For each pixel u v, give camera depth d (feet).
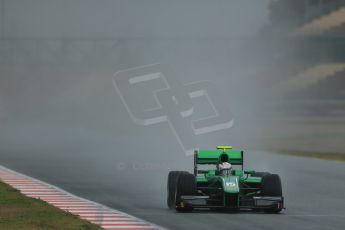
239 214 210.79
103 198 258.16
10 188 285.64
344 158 504.84
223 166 217.56
